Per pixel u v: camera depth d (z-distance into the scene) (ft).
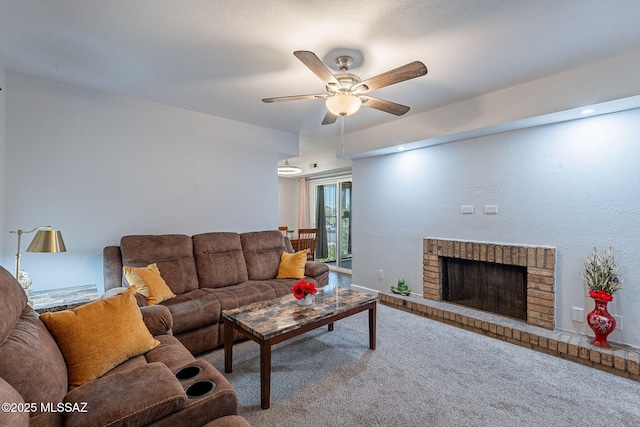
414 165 13.37
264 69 8.23
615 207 8.42
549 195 9.57
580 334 8.89
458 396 6.59
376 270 14.99
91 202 9.73
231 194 12.96
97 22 6.19
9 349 3.47
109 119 10.02
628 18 5.94
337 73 8.04
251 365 7.95
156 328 6.54
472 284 11.68
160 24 6.25
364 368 7.76
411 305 12.14
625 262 8.26
